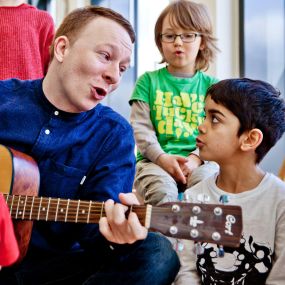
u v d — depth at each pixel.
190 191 1.29
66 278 1.12
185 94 1.91
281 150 2.14
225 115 1.24
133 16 3.09
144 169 1.73
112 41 1.15
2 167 1.12
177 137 1.84
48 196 1.18
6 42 1.93
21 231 1.08
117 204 0.94
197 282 1.19
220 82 1.29
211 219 0.91
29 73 1.93
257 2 2.32
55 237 1.17
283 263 1.13
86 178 1.20
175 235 0.91
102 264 1.09
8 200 1.06
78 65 1.15
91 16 1.18
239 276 1.15
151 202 1.61
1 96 1.26
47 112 1.22
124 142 1.23
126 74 3.08
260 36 2.31
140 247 1.06
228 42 2.36
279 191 1.19
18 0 2.02
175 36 1.93
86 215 1.02
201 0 2.40
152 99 1.90
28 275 1.10
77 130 1.21
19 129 1.22
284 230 1.15
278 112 1.26
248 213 1.18
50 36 2.03
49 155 1.20
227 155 1.24
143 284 1.04
